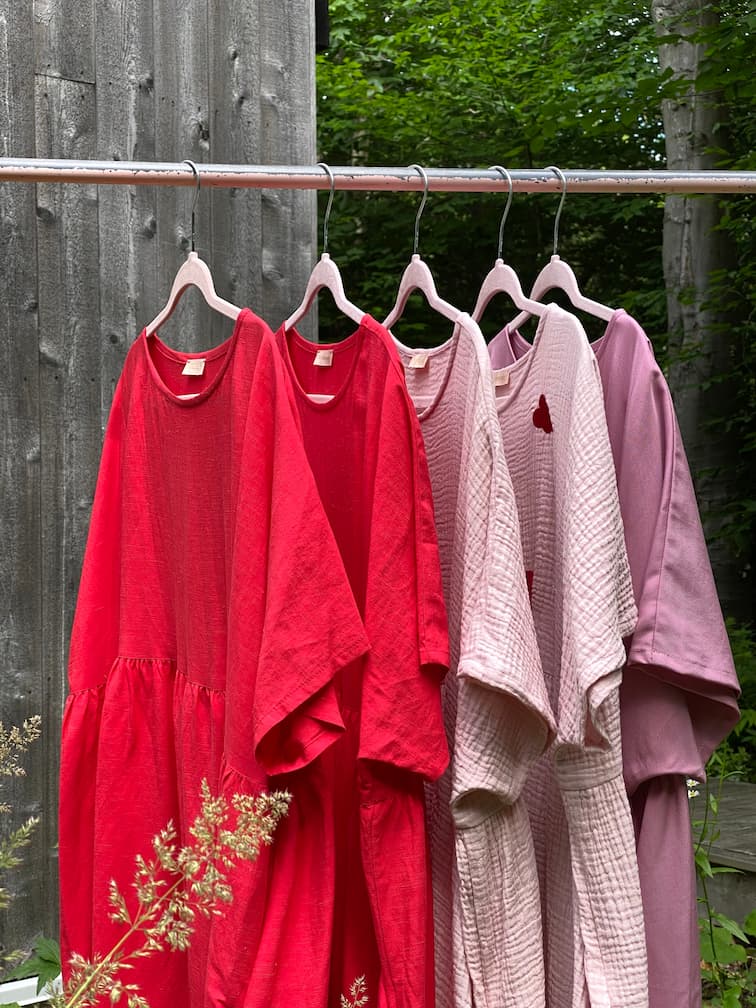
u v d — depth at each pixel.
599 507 1.41
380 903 1.41
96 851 1.70
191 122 2.69
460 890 1.42
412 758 1.39
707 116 5.74
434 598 1.42
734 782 3.92
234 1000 1.39
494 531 1.39
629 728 1.53
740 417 5.91
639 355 1.56
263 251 2.78
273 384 1.47
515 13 7.37
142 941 1.69
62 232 2.57
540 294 1.73
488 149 7.40
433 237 7.43
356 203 7.43
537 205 7.46
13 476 2.54
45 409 2.57
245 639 1.41
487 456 1.41
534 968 1.44
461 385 1.56
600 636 1.38
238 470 1.50
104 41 2.59
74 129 2.55
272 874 1.42
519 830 1.45
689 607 1.50
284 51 2.80
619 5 6.96
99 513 1.77
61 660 2.61
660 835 1.54
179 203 2.69
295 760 1.37
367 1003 1.56
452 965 1.50
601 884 1.42
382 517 1.43
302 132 2.83
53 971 2.35
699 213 5.98
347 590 1.39
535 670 1.38
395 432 1.45
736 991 2.41
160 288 2.69
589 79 7.07
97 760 1.72
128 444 1.75
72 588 2.62
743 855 2.99
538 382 1.60
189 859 1.08
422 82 7.55
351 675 1.60
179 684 1.66
